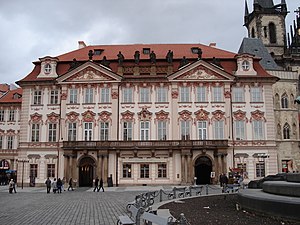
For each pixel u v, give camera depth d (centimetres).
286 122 7756
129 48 7862
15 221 2270
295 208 1864
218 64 7038
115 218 2391
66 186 6644
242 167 6712
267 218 2081
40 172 6900
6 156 8781
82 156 6806
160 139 6812
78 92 7025
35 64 7425
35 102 7138
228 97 6894
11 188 5247
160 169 6712
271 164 6750
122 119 6906
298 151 7681
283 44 11200
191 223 1942
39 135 7012
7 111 8950
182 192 3909
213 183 6556
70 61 7288
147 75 6988
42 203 3562
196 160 6725
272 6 11531
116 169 6712
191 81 6931
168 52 7181
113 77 6962
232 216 2208
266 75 7025
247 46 8969
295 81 7975
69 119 6962
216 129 6825
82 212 2748
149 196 2811
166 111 6881
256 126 6881
